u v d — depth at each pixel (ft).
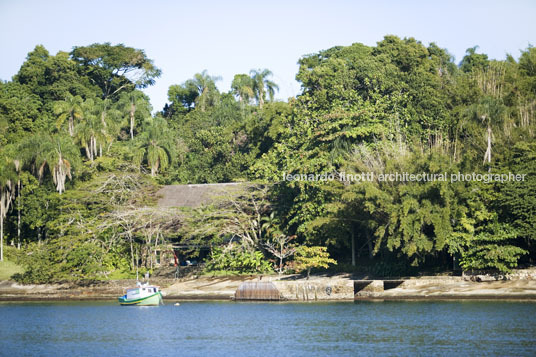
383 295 198.70
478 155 223.51
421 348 125.90
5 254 274.98
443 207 186.91
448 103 273.54
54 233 263.90
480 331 138.31
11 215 290.35
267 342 138.41
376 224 203.10
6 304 221.87
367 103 248.93
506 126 223.51
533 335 132.87
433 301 187.62
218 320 171.53
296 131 254.06
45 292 237.45
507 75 270.46
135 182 270.05
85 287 238.89
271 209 240.53
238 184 256.93
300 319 166.81
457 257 200.95
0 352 135.54
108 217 250.57
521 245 195.31
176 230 252.01
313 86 295.28
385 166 201.05
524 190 185.47
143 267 250.57
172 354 129.70
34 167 282.15
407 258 209.26
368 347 129.29
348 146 229.66
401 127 242.58
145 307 206.08
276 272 232.94
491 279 189.98
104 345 141.08
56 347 139.95
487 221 192.85
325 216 216.33
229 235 240.94
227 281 231.09
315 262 208.33
